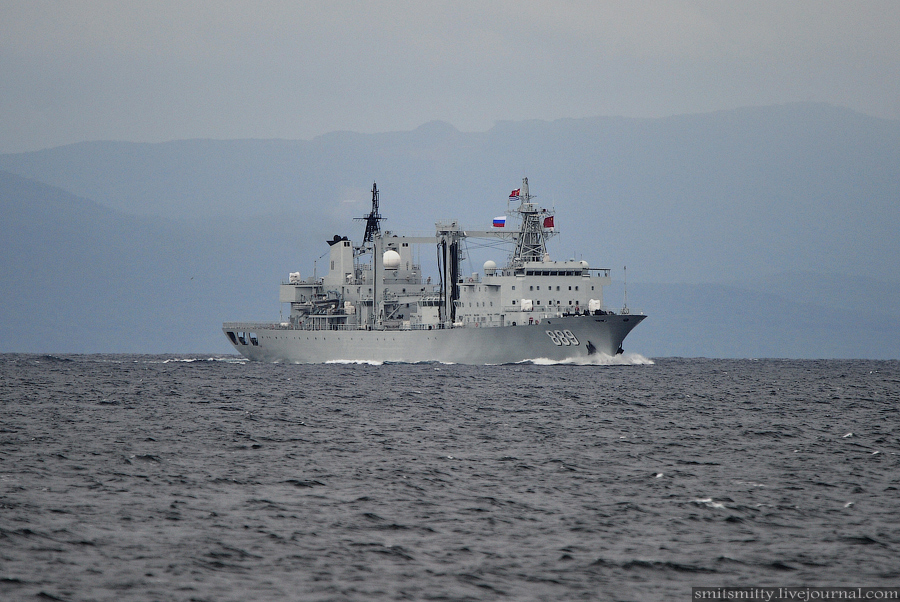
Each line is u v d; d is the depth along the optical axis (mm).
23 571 130375
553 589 126562
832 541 148125
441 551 142250
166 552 140375
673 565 136375
